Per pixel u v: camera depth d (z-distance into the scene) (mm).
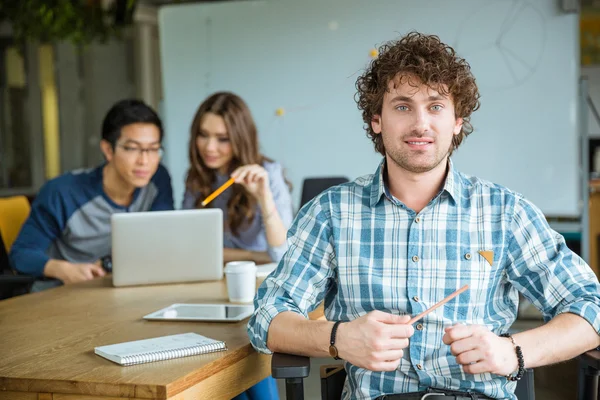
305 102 4531
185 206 3086
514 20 4191
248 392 2346
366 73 1661
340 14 4426
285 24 4520
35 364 1446
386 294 1528
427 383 1489
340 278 1561
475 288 1519
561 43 4141
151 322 1808
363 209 1571
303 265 1586
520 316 4469
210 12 4645
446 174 1562
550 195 4215
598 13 6996
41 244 2824
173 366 1396
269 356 1672
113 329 1740
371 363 1351
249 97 4625
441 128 1502
